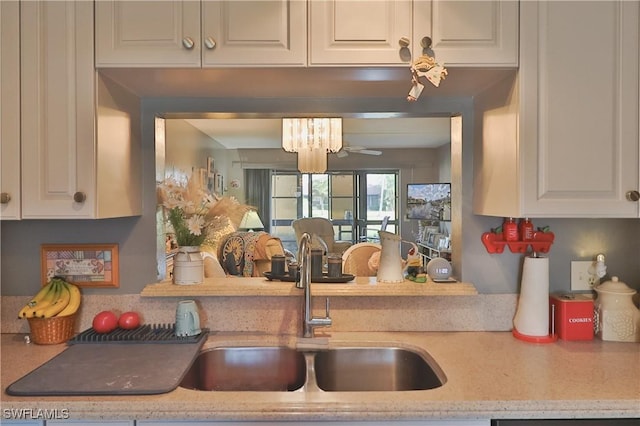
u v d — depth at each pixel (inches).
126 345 57.3
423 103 65.0
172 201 62.9
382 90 60.7
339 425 42.9
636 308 60.6
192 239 64.9
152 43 50.7
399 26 50.7
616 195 51.4
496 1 51.0
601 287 62.2
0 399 42.3
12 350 56.4
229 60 50.6
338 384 59.9
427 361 55.3
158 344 57.7
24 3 51.2
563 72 51.3
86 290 64.4
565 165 51.3
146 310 64.6
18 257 64.4
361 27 50.6
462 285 63.9
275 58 50.6
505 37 51.0
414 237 97.2
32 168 51.0
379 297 64.8
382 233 66.3
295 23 50.6
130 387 44.2
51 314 57.9
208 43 49.8
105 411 41.8
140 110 64.0
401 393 43.8
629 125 51.6
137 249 64.7
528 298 60.8
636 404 42.1
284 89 60.1
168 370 48.7
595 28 51.6
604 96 51.6
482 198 61.5
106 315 61.2
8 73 51.1
